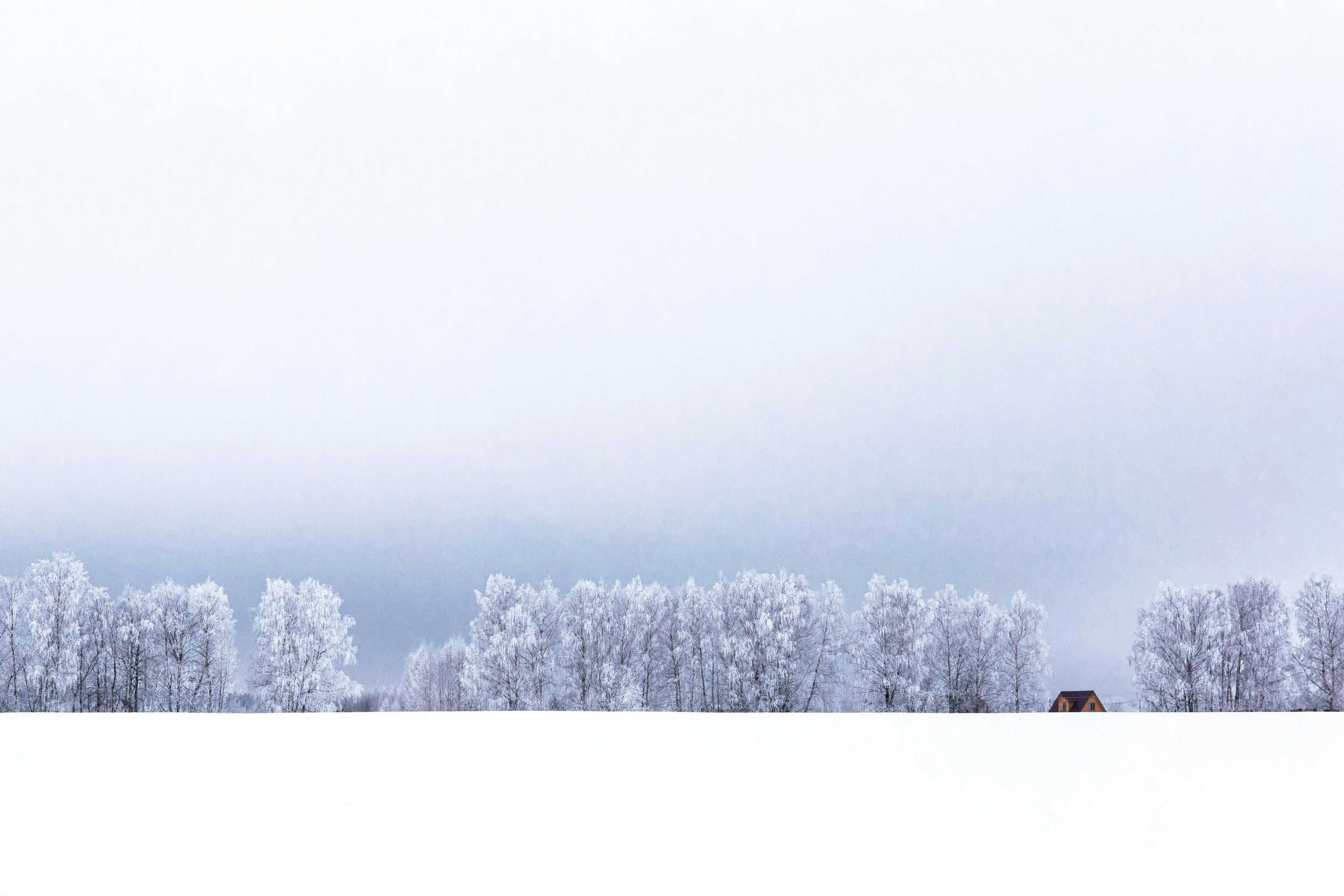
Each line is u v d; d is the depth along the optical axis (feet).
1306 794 28.91
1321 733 48.14
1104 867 19.84
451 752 41.19
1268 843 22.00
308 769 35.58
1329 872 19.24
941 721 59.06
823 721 58.75
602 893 18.10
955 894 17.99
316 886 18.54
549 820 25.50
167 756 39.01
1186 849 21.40
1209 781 31.60
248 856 21.02
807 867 20.17
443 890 18.28
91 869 19.81
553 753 40.96
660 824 24.86
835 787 31.17
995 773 34.22
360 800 28.73
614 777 33.47
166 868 19.95
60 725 53.21
